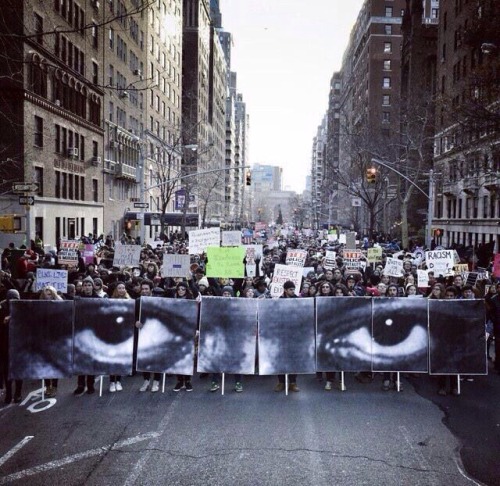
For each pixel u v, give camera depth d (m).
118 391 10.38
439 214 59.03
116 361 10.07
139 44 58.09
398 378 10.52
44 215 34.84
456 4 49.84
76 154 39.84
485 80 23.88
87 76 42.44
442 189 54.66
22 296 11.55
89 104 43.59
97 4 43.28
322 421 8.80
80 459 7.32
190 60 93.31
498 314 11.73
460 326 10.35
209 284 15.76
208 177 72.25
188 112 88.06
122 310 10.14
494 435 8.24
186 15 93.50
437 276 16.86
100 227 46.56
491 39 25.73
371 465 7.20
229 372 10.23
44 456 7.40
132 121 56.03
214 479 6.79
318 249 32.91
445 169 48.34
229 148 160.00
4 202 31.50
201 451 7.60
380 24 101.12
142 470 7.01
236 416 9.02
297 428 8.49
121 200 53.50
